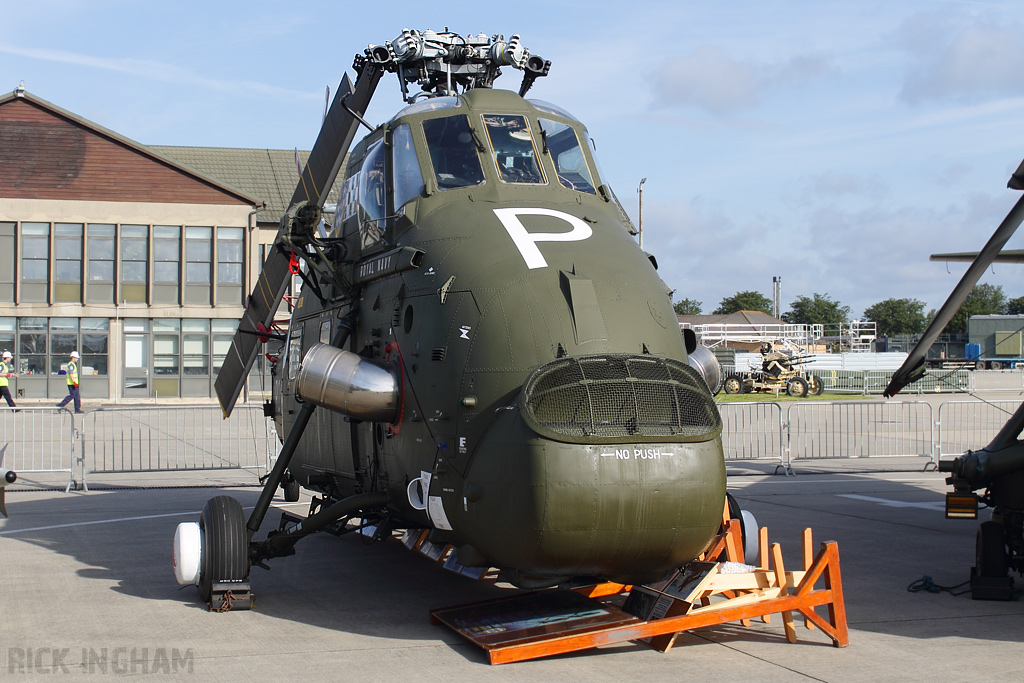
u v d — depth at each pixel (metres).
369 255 7.73
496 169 7.32
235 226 42.00
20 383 40.25
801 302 152.88
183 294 41.53
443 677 5.60
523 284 6.21
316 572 9.02
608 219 7.24
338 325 8.12
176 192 41.50
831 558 6.37
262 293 11.10
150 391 41.41
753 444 22.11
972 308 143.12
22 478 16.52
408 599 7.84
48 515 12.47
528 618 6.43
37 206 40.25
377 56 8.29
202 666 5.86
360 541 10.79
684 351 6.60
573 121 8.12
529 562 5.63
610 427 5.66
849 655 6.15
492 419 5.89
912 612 7.39
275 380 11.70
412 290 6.85
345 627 6.86
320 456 9.18
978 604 7.67
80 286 40.75
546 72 9.29
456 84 9.34
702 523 5.77
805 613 6.35
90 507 13.22
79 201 40.59
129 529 11.36
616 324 6.20
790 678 5.62
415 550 7.37
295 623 6.99
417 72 9.23
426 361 6.49
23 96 40.16
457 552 6.40
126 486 15.58
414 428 6.61
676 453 5.70
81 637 6.58
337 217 9.10
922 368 8.83
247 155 47.88
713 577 6.11
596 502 5.49
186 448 21.33
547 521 5.47
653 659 6.02
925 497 14.19
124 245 41.12
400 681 5.53
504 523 5.66
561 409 5.67
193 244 41.69
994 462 7.93
